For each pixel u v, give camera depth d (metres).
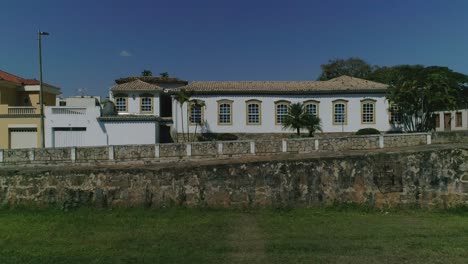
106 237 10.13
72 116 34.53
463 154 14.08
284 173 13.96
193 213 13.19
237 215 12.95
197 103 41.25
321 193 14.01
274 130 42.75
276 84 44.69
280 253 8.58
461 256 8.32
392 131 42.59
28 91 41.72
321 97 42.84
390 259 8.15
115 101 43.78
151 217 12.60
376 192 14.05
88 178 13.89
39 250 8.98
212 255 8.46
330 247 9.02
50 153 20.70
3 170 14.32
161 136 42.75
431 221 12.16
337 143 22.11
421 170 14.16
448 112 49.94
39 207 13.88
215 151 22.31
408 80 39.34
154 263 7.97
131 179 13.84
